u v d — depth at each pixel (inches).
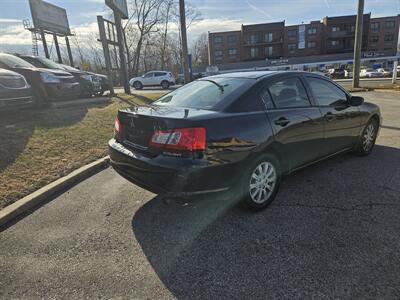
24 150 190.5
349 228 107.4
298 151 134.4
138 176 109.9
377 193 134.8
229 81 133.1
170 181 98.7
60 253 99.1
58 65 443.5
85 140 225.1
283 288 80.4
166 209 128.3
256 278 84.7
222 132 103.0
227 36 2524.6
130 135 119.5
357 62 675.4
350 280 82.1
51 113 305.1
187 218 120.0
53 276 88.2
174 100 135.0
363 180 150.2
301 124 132.7
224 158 103.3
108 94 577.3
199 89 136.5
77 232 111.6
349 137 169.2
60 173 163.9
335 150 161.6
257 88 122.9
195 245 101.5
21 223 118.6
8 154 181.0
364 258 90.8
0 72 263.0
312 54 2472.9
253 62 2316.7
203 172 98.4
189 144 97.1
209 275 86.7
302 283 81.9
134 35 1609.3
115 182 160.1
